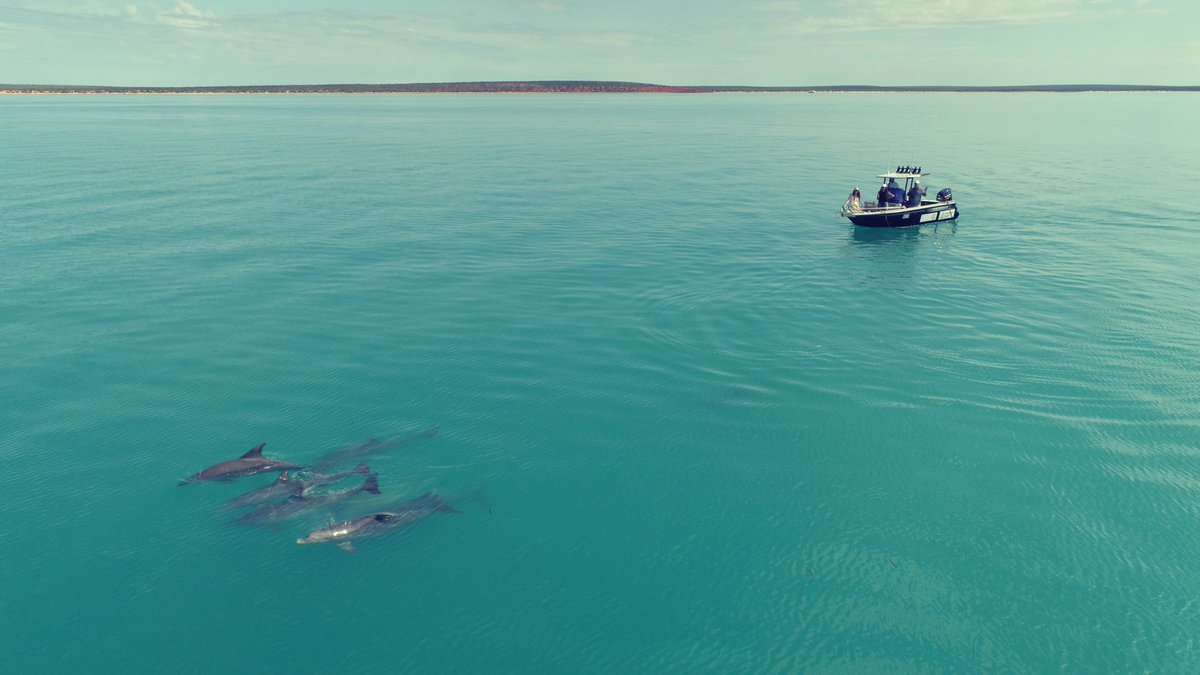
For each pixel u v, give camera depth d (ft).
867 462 83.35
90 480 79.15
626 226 188.85
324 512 74.28
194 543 69.92
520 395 98.17
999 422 90.89
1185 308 126.93
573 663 57.98
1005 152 353.10
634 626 61.52
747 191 242.58
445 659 58.13
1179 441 85.97
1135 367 104.58
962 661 58.03
